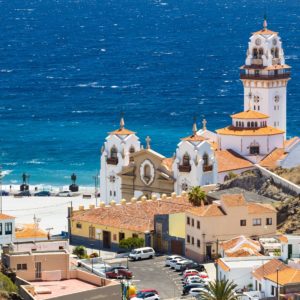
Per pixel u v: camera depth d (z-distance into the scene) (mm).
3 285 182250
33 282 192375
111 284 184875
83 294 181125
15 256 193625
